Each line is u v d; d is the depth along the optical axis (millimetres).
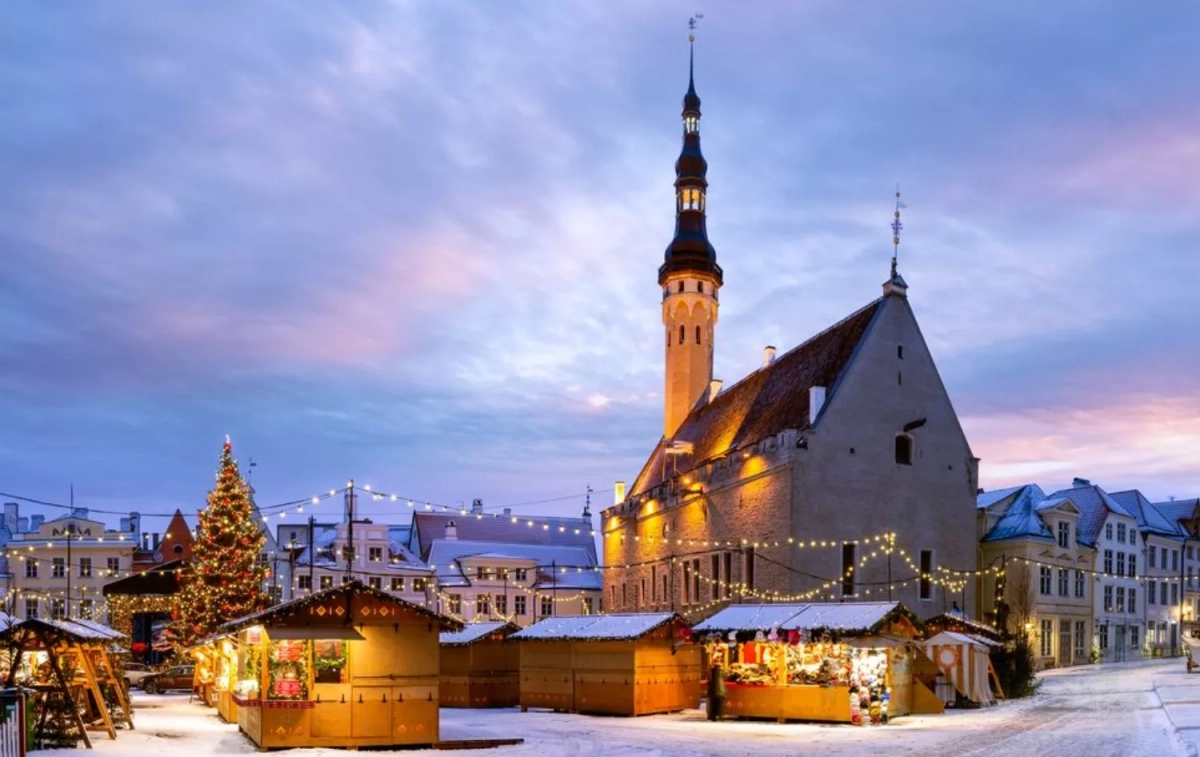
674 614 38875
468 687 44656
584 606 93812
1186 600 82500
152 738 28516
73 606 86062
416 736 27125
